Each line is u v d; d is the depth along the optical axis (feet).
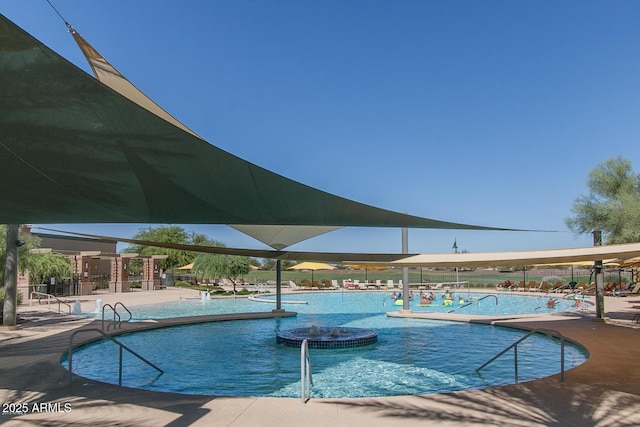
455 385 29.45
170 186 18.54
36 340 40.55
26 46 10.77
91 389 24.23
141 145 15.21
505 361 36.06
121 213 22.21
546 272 192.95
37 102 13.02
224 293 115.96
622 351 34.50
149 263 137.39
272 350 41.14
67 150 15.67
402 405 21.11
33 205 20.70
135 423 18.89
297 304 90.89
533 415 19.62
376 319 62.08
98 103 12.91
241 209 21.50
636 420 18.94
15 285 47.60
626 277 130.72
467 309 81.66
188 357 38.22
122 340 45.80
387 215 22.63
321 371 33.47
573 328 46.91
